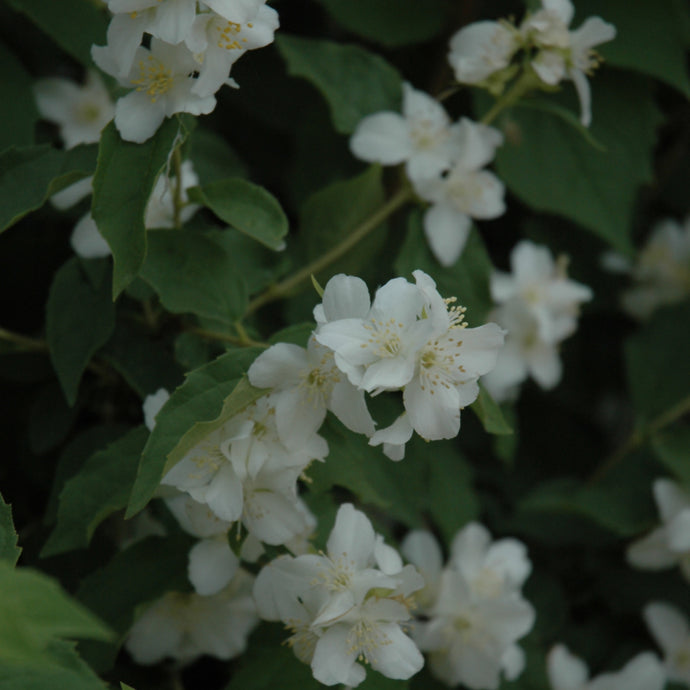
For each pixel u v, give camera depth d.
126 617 0.80
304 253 0.88
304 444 0.78
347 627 0.79
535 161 0.94
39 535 0.84
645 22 0.94
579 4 0.94
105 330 0.82
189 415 0.77
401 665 0.79
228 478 0.78
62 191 0.83
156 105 0.78
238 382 0.77
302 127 0.95
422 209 0.89
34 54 0.91
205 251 0.82
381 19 0.94
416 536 0.89
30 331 0.89
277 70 0.95
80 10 0.86
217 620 0.84
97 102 0.90
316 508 0.83
